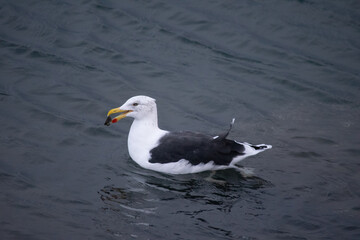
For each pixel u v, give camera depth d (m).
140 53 19.17
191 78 18.14
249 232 11.22
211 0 21.94
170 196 12.48
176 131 14.13
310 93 17.61
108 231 11.09
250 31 20.36
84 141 14.84
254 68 18.69
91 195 12.38
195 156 13.37
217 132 15.59
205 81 18.05
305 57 19.11
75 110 16.22
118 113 16.28
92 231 11.07
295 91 17.72
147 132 13.83
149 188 12.80
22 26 19.95
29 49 18.89
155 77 18.09
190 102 17.06
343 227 11.41
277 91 17.70
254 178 13.38
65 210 11.75
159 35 20.05
